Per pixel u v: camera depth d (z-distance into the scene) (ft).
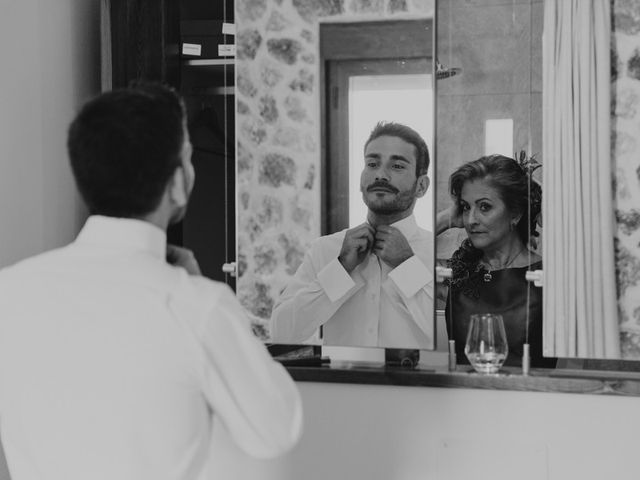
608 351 6.01
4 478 6.36
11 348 3.55
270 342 6.57
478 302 7.04
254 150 6.57
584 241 6.04
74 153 3.61
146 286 3.46
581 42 5.99
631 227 5.96
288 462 6.26
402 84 6.29
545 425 5.86
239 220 6.62
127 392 3.40
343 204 6.44
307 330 6.51
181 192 3.81
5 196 6.19
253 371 3.52
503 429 5.92
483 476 5.95
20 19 6.34
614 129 5.97
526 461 5.88
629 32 5.92
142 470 3.44
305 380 6.21
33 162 6.50
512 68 6.98
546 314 6.12
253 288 6.61
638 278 5.96
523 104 6.98
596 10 5.96
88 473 3.46
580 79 6.01
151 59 6.95
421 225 6.29
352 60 6.37
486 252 7.06
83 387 3.43
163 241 3.72
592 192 6.01
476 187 7.08
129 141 3.53
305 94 6.46
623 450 5.74
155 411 3.40
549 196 6.11
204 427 3.57
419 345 6.31
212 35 7.01
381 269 6.38
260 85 6.53
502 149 7.03
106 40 7.08
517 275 6.98
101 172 3.55
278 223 6.54
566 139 6.06
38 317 3.51
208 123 7.07
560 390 5.80
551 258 6.11
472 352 6.03
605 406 5.76
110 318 3.43
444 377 5.96
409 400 6.07
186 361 3.41
